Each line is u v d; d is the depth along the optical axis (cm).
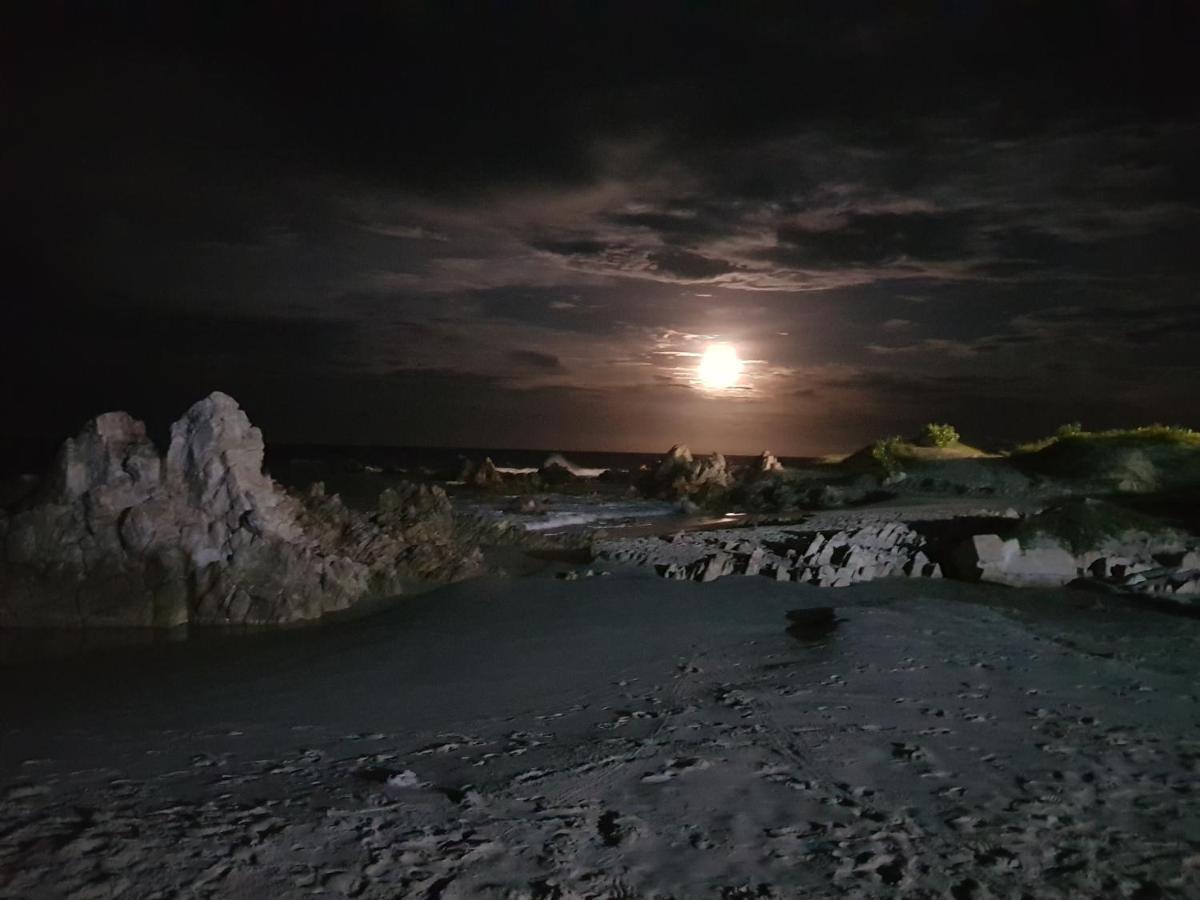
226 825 474
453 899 406
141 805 504
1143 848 486
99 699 792
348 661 937
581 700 779
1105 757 628
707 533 2064
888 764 611
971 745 652
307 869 426
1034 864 464
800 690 800
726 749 638
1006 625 1083
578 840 478
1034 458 3103
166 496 1230
